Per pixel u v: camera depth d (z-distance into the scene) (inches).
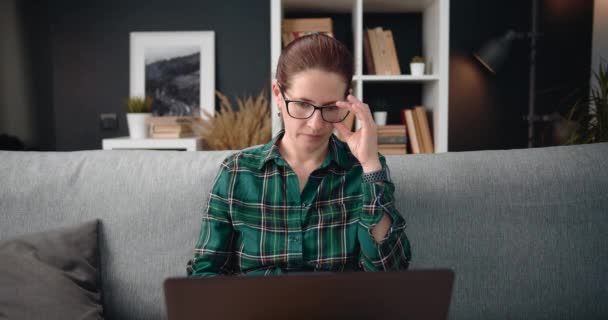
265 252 40.8
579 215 49.6
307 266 40.6
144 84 134.5
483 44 122.4
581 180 50.4
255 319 24.8
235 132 112.0
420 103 127.7
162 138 116.6
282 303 24.6
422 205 48.8
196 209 49.3
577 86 120.8
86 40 135.0
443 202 49.0
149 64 134.3
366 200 38.5
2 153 52.6
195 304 24.3
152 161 51.8
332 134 44.9
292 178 41.8
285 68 38.5
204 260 40.7
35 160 51.8
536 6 127.5
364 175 38.6
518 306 48.2
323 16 125.5
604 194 50.2
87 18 134.6
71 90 136.0
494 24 130.3
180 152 53.4
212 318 24.6
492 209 49.1
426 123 109.1
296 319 24.9
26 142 120.8
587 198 50.0
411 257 44.6
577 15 119.9
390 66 109.7
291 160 43.0
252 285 24.2
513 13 130.0
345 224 41.2
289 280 24.3
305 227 41.1
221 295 24.3
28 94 122.0
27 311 40.6
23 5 120.6
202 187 49.7
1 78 110.5
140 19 134.6
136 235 48.9
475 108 131.8
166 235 49.0
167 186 49.9
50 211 49.1
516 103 131.6
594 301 48.7
